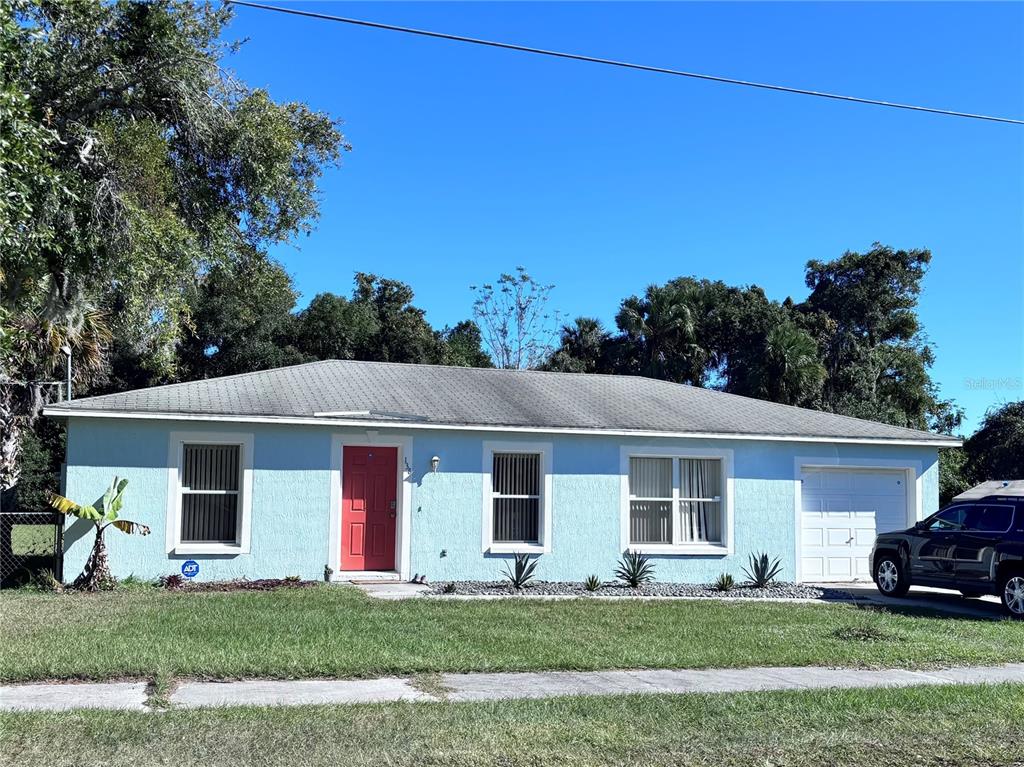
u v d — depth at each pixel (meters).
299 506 15.16
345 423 15.21
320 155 23.14
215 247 20.69
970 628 12.19
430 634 10.36
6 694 7.52
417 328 40.25
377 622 11.03
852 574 18.12
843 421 19.28
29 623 10.48
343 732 6.42
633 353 41.28
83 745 5.97
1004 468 37.59
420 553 15.69
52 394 23.62
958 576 14.40
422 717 6.89
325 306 38.53
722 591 15.56
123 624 10.44
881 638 11.09
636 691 8.12
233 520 15.05
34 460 29.58
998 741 6.69
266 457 15.09
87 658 8.56
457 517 15.95
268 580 14.55
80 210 16.14
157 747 5.97
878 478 18.59
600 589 15.20
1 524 14.44
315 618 11.15
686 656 9.66
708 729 6.81
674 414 18.14
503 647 9.79
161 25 17.59
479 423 15.91
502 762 5.86
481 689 8.08
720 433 17.20
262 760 5.76
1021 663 9.91
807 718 7.21
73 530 14.12
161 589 13.70
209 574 14.63
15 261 15.10
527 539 16.48
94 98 17.75
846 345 41.56
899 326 42.53
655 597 14.66
